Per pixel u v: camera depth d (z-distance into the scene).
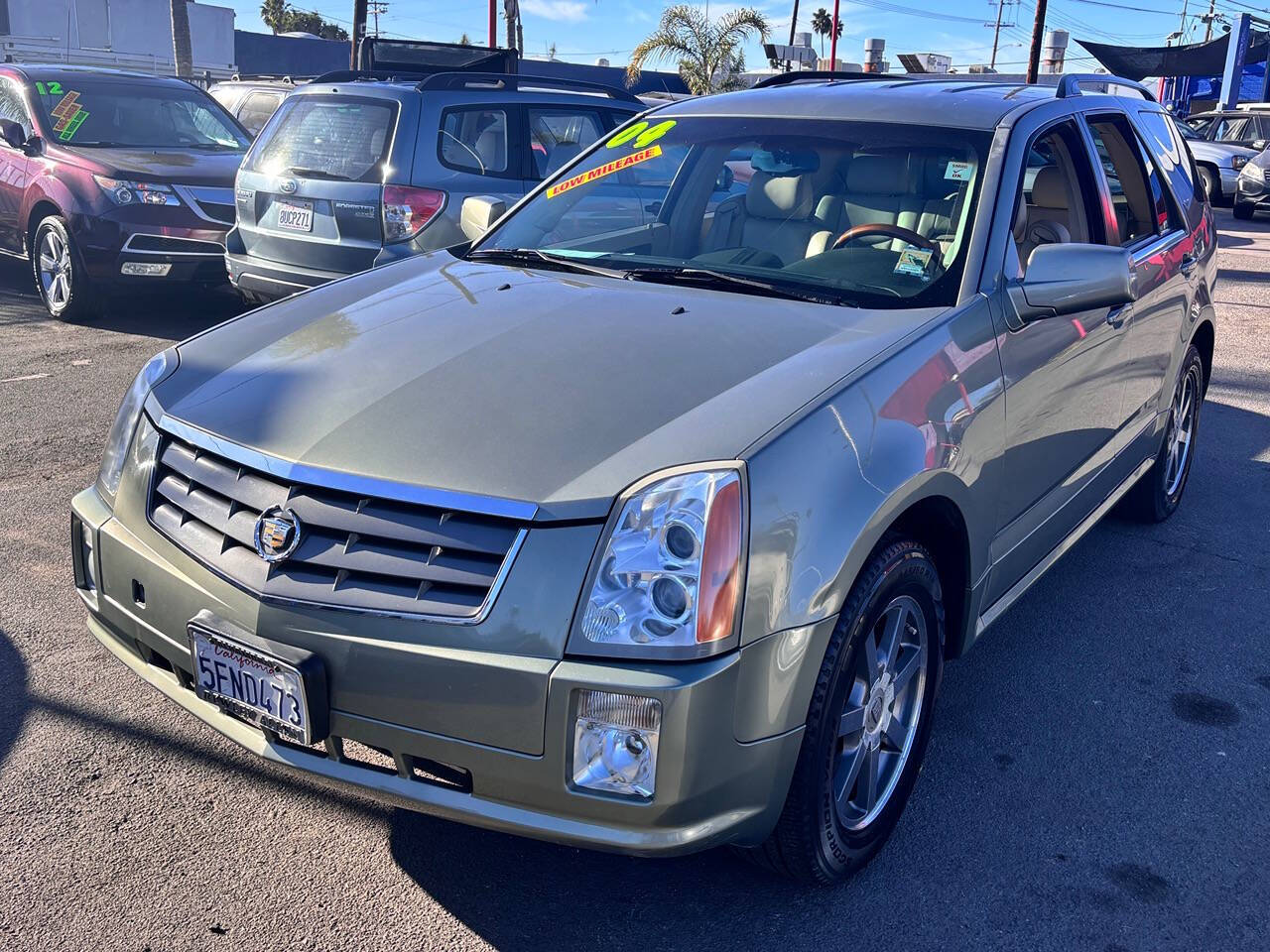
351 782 2.36
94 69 9.46
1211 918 2.59
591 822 2.20
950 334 2.87
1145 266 4.09
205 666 2.47
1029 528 3.36
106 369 7.06
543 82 7.61
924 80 4.18
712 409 2.42
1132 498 4.93
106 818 2.82
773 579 2.23
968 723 3.41
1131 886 2.70
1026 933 2.54
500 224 3.97
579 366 2.63
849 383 2.53
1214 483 5.64
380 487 2.30
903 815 2.95
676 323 2.86
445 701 2.21
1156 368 4.39
